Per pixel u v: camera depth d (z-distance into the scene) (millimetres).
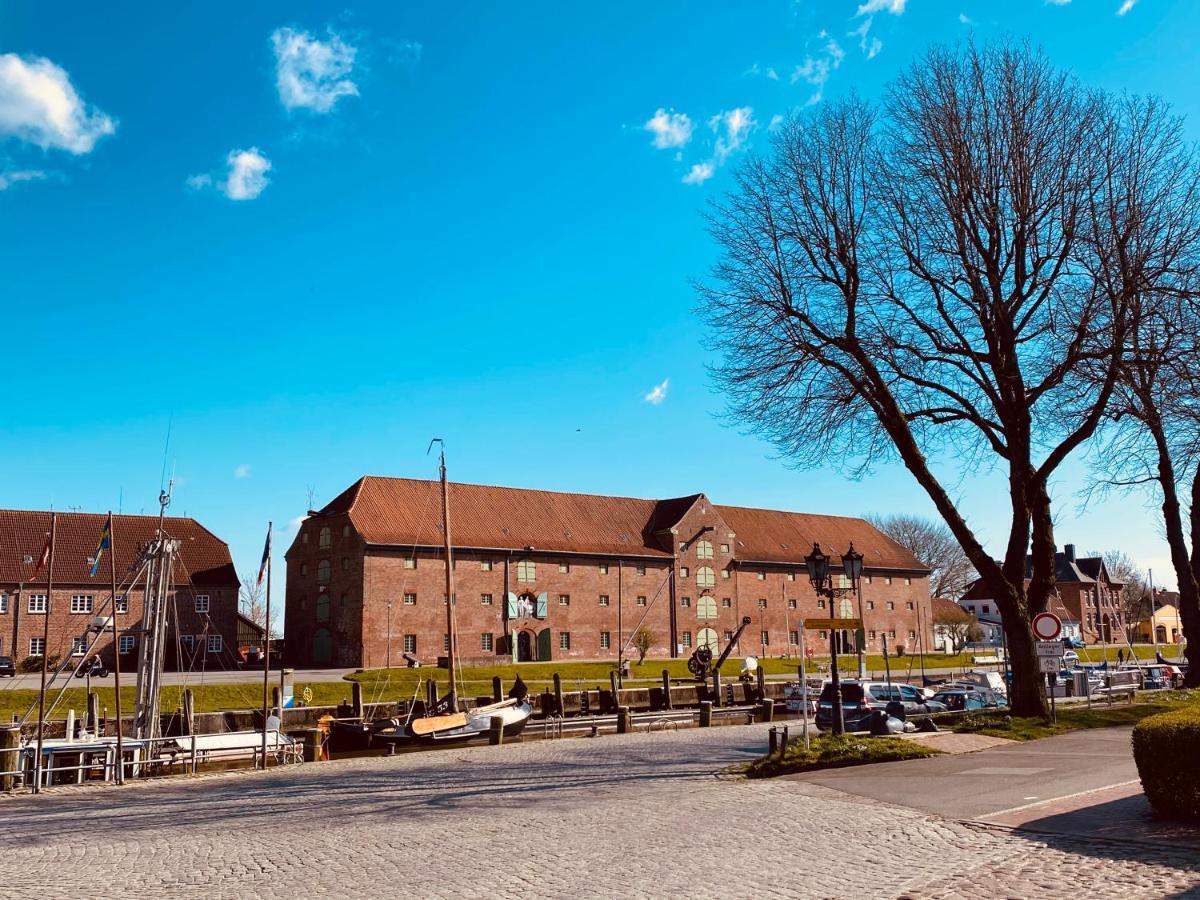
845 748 20422
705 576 84375
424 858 12523
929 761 19906
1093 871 10039
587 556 77625
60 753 27844
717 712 44594
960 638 106188
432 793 19703
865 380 26750
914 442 26438
